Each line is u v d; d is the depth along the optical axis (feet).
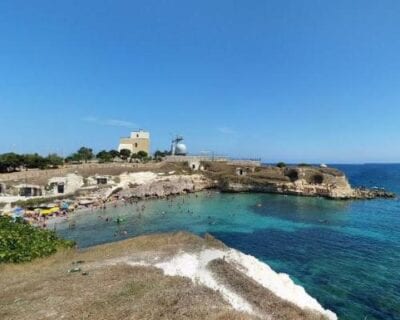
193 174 408.87
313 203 307.17
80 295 71.31
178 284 78.95
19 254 101.76
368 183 541.75
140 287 75.77
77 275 85.40
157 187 347.97
